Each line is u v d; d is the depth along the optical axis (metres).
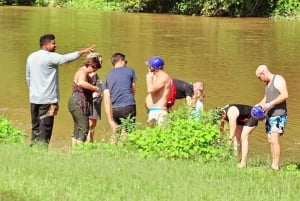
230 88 25.92
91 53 15.27
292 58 34.72
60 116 20.19
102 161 11.99
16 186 9.55
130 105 15.42
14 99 22.95
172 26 53.72
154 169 11.48
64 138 17.44
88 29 50.16
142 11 72.56
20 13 66.81
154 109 14.84
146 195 9.53
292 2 63.88
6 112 20.88
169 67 31.30
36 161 11.61
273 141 13.39
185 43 41.19
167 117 14.05
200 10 67.56
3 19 58.62
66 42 41.12
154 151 13.08
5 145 13.37
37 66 14.52
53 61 14.50
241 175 11.48
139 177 10.77
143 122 19.39
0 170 10.66
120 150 13.48
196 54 36.06
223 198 9.59
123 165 11.70
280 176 11.60
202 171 11.58
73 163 11.62
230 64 32.44
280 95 13.24
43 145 13.93
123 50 37.16
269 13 64.88
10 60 32.62
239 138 14.43
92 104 15.22
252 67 31.55
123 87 15.39
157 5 71.62
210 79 28.05
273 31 49.91
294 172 12.28
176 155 12.95
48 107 14.70
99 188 9.80
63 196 9.21
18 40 41.47
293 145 17.27
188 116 14.10
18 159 11.70
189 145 13.03
